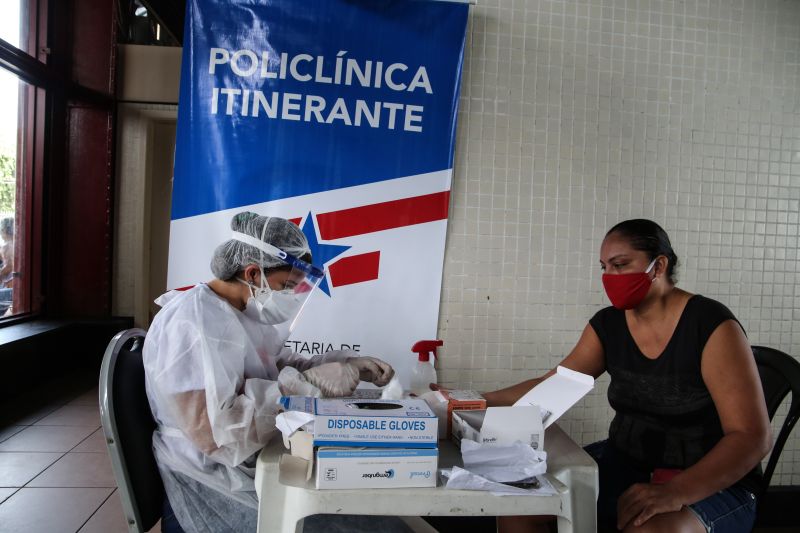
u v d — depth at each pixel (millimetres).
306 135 1785
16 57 3596
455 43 1786
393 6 1774
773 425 1965
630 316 1344
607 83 1877
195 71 1768
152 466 1141
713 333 1180
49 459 2471
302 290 1267
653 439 1277
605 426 1920
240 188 1781
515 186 1853
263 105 1776
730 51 1933
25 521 1903
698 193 1932
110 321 4316
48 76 4004
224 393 1029
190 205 1780
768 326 1981
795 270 1988
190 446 1111
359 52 1778
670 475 1113
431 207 1810
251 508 1107
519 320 1869
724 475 1042
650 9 1883
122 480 1032
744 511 1150
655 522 1054
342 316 1803
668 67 1903
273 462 905
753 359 1167
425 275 1817
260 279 1224
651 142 1906
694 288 1943
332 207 1795
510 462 919
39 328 3824
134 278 4625
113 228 4582
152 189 4773
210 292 1180
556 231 1875
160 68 4492
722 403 1146
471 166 1834
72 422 2994
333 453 848
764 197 1966
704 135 1930
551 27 1842
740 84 1941
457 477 863
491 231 1847
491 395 1321
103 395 1021
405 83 1787
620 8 1868
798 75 1971
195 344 1062
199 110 1772
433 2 1774
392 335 1817
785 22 1956
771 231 1973
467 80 1821
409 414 892
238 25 1765
